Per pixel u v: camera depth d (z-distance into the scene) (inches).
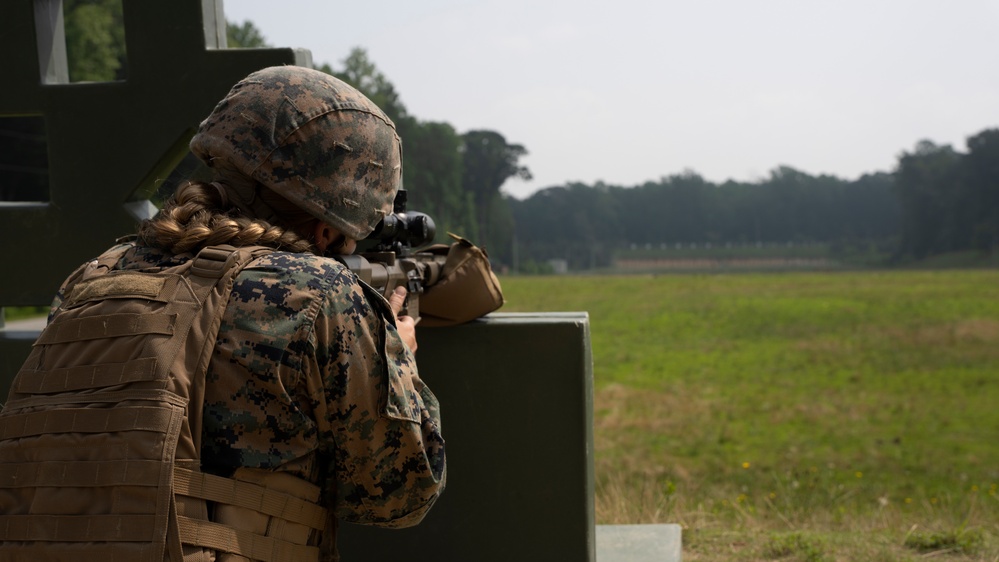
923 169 5093.5
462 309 79.0
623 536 115.5
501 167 5103.3
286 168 46.1
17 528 39.6
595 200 6540.4
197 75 82.8
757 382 845.2
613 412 677.9
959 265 4611.2
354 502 46.2
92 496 39.1
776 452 522.6
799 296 2191.2
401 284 66.6
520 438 81.7
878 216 6520.7
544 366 81.0
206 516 40.2
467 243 79.7
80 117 84.7
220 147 46.4
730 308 1850.4
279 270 43.1
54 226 86.0
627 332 1391.5
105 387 40.5
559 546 82.1
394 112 3523.6
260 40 2091.5
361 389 43.8
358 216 48.5
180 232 44.2
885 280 2974.9
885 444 548.4
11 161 1450.5
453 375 81.7
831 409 687.1
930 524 157.2
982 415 654.5
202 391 40.6
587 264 6077.8
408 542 83.4
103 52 1475.1
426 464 46.4
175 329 41.2
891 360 1000.2
